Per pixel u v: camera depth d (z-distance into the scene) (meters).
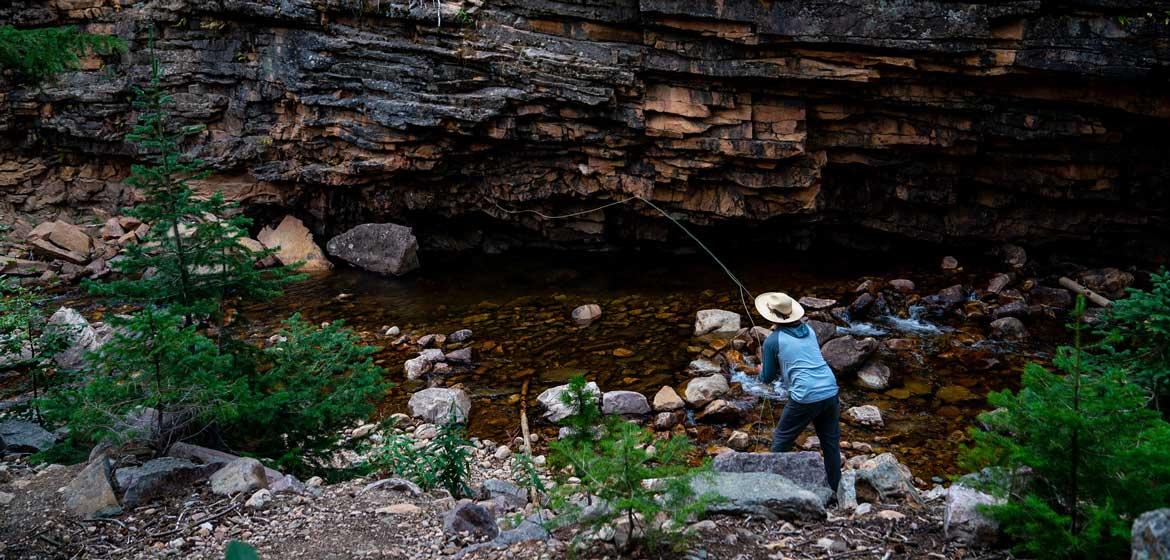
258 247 13.55
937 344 9.70
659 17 10.95
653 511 3.33
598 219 13.26
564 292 12.14
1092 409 3.23
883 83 11.07
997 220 12.63
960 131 11.45
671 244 13.77
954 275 12.24
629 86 11.42
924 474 6.71
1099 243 12.45
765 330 9.97
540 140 12.16
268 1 12.39
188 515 4.20
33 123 14.59
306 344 5.54
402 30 12.23
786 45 10.77
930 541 3.79
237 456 5.10
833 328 9.85
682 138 11.73
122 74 13.77
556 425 7.87
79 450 5.14
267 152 13.52
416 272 13.50
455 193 13.45
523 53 11.59
